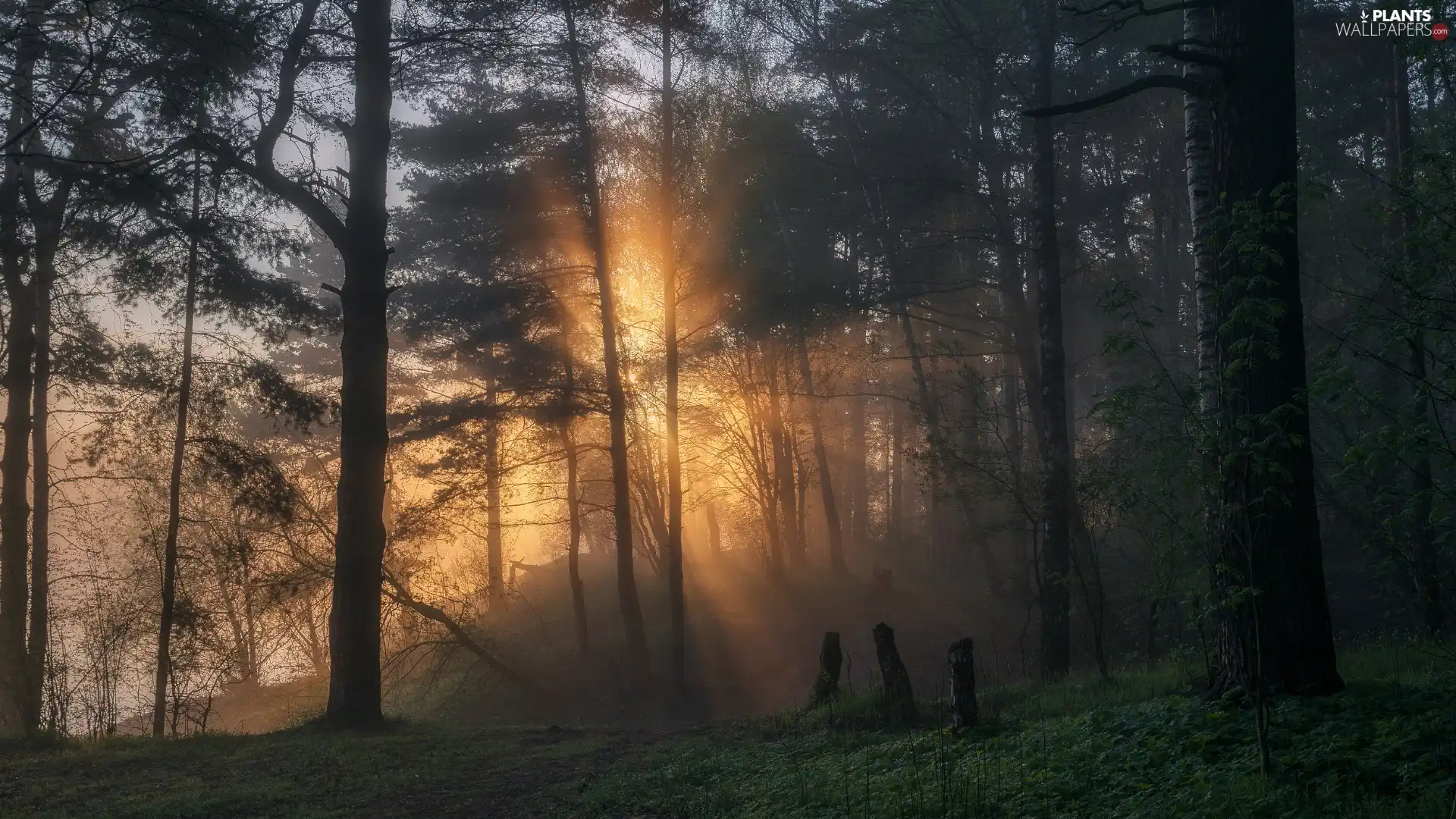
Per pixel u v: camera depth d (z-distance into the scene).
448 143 23.56
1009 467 17.97
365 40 17.25
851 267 30.73
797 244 30.45
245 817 9.58
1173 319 31.81
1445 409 7.67
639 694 25.33
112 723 16.16
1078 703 11.38
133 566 21.95
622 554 25.55
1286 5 8.82
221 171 17.53
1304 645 8.32
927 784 8.03
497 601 36.09
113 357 19.64
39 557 19.92
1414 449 6.26
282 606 25.09
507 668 26.17
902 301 25.47
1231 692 8.30
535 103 23.62
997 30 21.81
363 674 16.62
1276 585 8.35
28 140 18.08
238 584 22.94
